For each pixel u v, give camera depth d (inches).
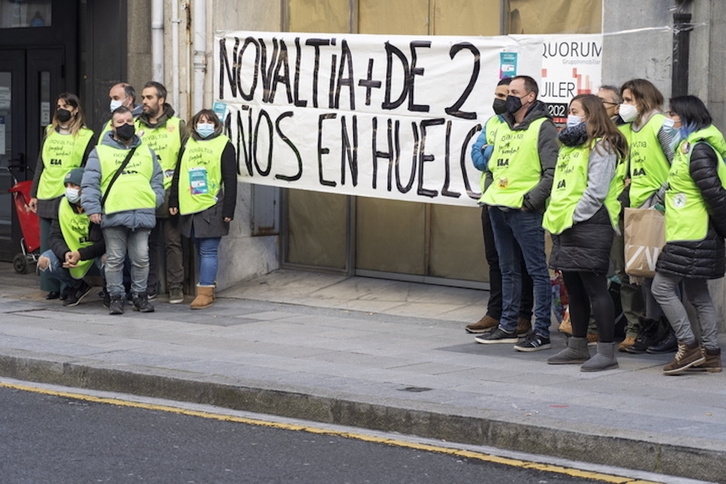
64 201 443.8
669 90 382.0
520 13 444.5
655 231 331.0
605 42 392.5
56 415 305.1
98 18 506.9
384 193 438.9
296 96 457.7
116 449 270.4
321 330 410.9
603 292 338.3
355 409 297.1
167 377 328.5
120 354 361.1
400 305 458.3
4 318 430.6
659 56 382.6
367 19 490.0
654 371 338.0
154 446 273.6
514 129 366.0
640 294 368.5
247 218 502.0
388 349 374.3
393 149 435.5
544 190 358.6
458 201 421.1
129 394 334.3
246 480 246.2
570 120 334.3
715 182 318.3
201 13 478.9
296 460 263.0
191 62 482.3
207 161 449.7
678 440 255.6
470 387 313.7
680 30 377.4
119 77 502.0
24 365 355.6
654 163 350.0
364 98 440.5
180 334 399.9
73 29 551.5
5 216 588.1
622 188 357.7
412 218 482.9
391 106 434.3
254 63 468.4
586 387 314.3
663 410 286.2
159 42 487.8
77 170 441.7
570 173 334.0
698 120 324.5
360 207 497.7
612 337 340.5
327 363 348.8
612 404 293.1
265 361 351.3
